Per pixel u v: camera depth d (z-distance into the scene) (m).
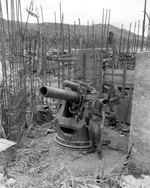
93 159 3.74
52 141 4.44
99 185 2.91
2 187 2.80
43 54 5.78
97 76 5.76
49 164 3.51
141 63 3.12
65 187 2.82
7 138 4.13
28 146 4.11
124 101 5.43
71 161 3.64
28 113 4.95
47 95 3.44
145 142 3.17
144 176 3.13
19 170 3.26
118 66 6.99
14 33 4.18
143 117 3.17
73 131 4.45
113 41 8.09
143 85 3.11
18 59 4.32
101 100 3.97
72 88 4.13
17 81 4.38
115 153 3.99
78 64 6.15
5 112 4.28
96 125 3.76
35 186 2.87
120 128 5.30
